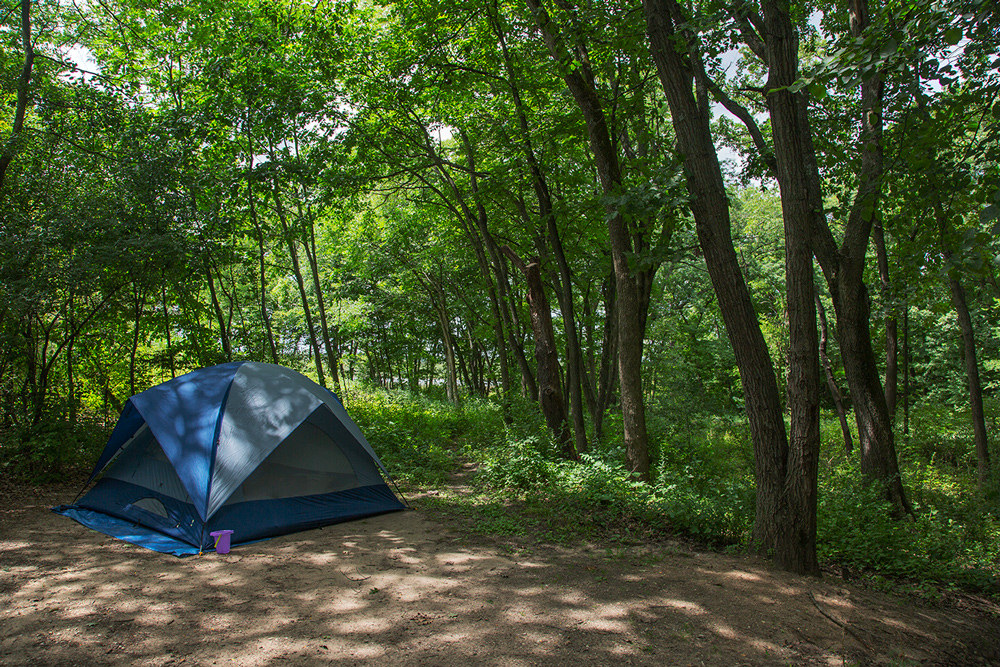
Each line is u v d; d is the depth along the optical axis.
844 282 9.05
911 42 4.46
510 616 4.75
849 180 9.44
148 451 7.85
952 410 18.56
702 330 24.84
